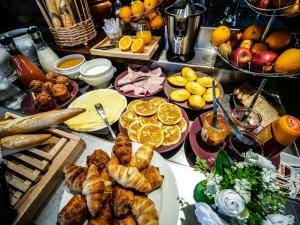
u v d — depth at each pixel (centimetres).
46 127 74
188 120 80
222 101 94
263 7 72
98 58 110
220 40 91
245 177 40
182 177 64
